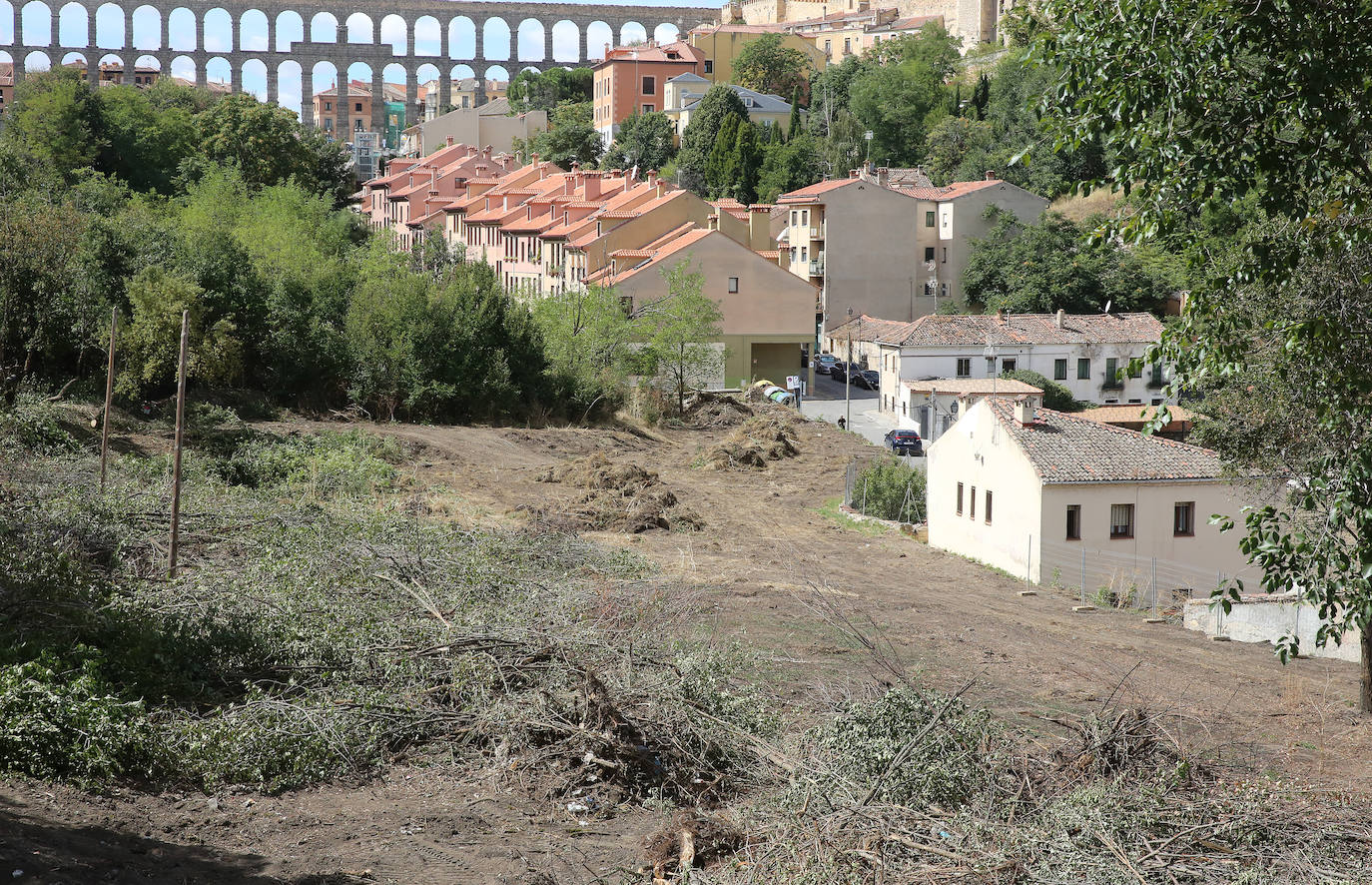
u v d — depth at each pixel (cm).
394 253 7000
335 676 1452
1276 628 2431
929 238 9500
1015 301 8431
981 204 9356
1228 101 1073
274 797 1229
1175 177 1081
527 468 4606
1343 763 1466
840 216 9231
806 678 1761
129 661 1437
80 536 2044
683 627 1984
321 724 1320
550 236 8656
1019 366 7269
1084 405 7244
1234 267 1132
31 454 3061
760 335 7938
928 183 10988
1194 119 1081
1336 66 1016
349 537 2197
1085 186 1154
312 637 1546
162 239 4909
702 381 7325
